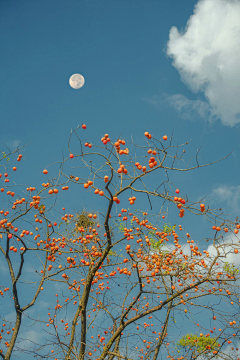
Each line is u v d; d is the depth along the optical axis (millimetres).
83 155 6027
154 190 6004
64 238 8539
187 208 5789
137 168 6199
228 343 8008
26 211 7402
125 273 7395
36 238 8484
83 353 7207
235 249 6328
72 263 8320
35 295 7883
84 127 6105
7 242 7746
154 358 8016
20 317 7594
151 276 7172
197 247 7395
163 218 7320
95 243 8164
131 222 7320
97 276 8555
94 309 8352
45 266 8203
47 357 6617
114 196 6148
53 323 7277
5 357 6836
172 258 7270
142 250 7184
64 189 6859
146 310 7699
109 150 5977
